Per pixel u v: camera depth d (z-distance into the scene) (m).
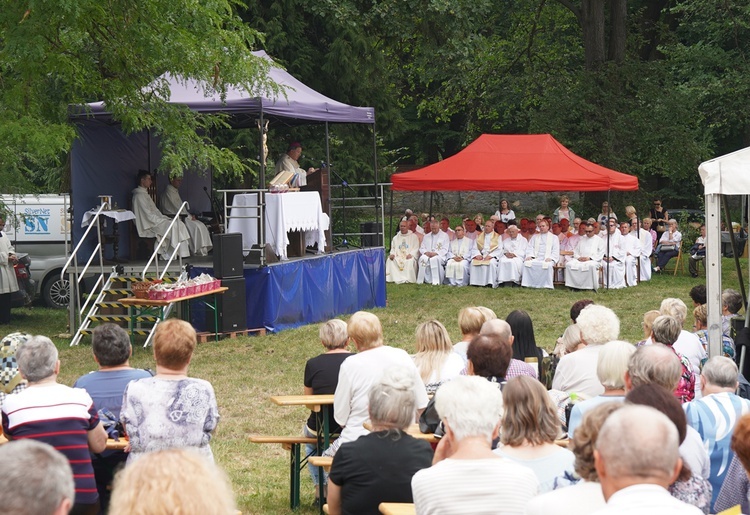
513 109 34.38
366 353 6.32
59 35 12.73
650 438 2.87
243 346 14.32
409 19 26.42
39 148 12.46
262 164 15.18
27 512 2.31
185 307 15.03
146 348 14.14
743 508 4.79
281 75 17.64
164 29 13.02
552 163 22.48
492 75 32.31
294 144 17.95
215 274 14.89
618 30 29.64
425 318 17.67
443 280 23.42
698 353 7.88
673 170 28.77
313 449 7.56
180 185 19.22
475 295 20.97
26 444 2.44
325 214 17.39
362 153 29.45
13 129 12.40
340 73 27.39
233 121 18.84
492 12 34.81
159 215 16.75
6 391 5.89
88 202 16.89
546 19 33.94
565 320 17.31
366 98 28.83
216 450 9.07
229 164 15.41
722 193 8.45
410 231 24.16
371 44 27.94
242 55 13.86
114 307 14.69
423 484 3.94
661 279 23.59
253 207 15.19
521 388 4.44
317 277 16.86
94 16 12.70
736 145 39.97
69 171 18.55
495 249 22.62
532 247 22.33
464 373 6.69
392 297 20.98
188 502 2.41
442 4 25.08
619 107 28.80
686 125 29.72
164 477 2.44
